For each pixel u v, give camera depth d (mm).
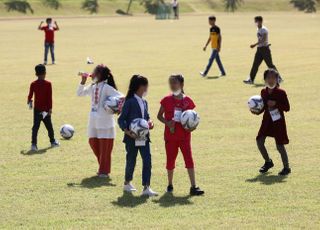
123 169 24906
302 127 32031
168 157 21453
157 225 18047
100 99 23734
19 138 30875
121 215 19031
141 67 59281
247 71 55594
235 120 34188
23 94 44719
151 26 127188
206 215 18922
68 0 194000
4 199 20859
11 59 67875
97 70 23797
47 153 27734
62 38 96000
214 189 21766
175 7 163000
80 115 36562
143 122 20891
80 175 24062
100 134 23703
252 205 19859
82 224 18219
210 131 31531
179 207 19797
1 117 36344
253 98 23750
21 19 157250
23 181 23172
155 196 21109
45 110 28500
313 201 20109
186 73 54719
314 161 25453
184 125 20891
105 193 21531
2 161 26312
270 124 23531
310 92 42844
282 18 156875
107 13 190625
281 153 23531
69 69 58781
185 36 98375
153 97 42281
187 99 21469
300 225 17844
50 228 17891
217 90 45062
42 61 65812
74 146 29047
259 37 47469
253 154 26891
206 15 184000
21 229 17828
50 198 20938
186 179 23125
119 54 71438
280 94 23312
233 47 78062
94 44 85250
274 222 18156
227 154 26953
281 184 22188
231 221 18312
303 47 74688
